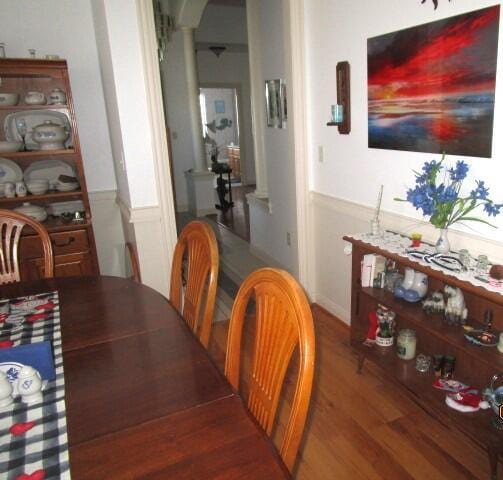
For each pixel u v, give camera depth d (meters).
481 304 1.77
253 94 4.00
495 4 1.49
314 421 1.95
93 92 3.24
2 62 2.62
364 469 1.68
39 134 2.90
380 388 2.17
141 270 2.85
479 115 1.62
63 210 3.32
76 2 3.07
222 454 0.81
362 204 2.42
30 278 2.94
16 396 1.01
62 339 1.28
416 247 1.89
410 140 1.97
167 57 6.59
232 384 1.12
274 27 3.25
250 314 3.04
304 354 0.86
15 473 0.78
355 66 2.26
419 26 1.81
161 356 1.17
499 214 1.62
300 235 2.99
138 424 0.90
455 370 1.98
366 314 2.30
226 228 5.72
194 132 6.36
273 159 3.59
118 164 3.05
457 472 1.65
